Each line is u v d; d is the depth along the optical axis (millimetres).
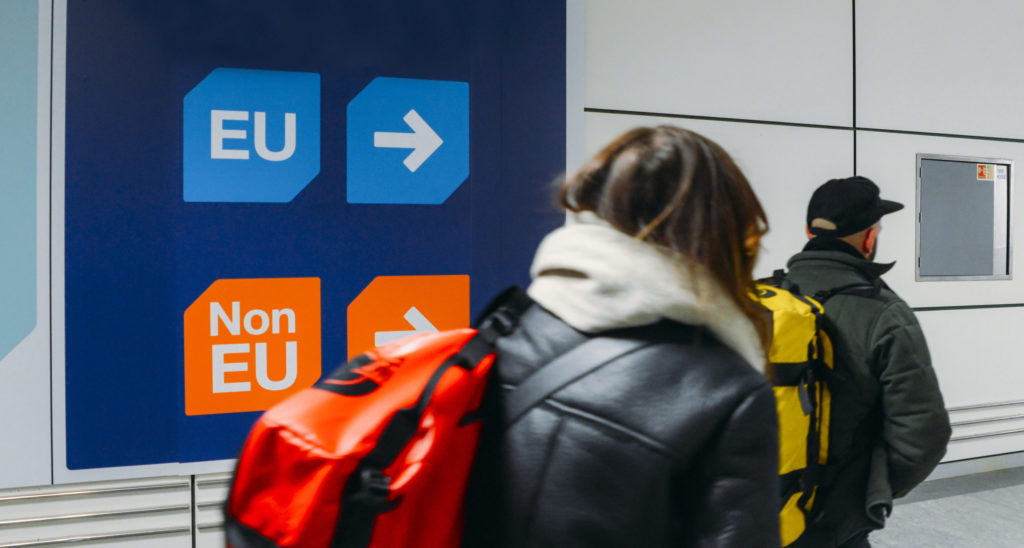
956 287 4062
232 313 2539
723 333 760
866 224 1752
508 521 734
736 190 779
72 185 2391
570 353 752
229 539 687
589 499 702
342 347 2654
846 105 3713
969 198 4074
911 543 3297
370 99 2678
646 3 3268
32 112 2363
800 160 3617
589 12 3178
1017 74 4180
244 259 2551
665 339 742
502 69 2836
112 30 2418
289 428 677
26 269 2365
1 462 2359
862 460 1635
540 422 733
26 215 2363
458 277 2779
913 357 1563
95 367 2420
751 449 711
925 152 3938
